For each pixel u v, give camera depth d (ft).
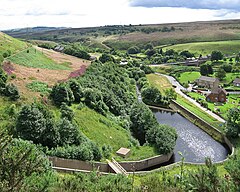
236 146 231.09
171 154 214.28
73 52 449.48
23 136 154.61
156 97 355.97
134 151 203.00
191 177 58.44
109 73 344.90
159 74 567.18
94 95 233.35
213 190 54.08
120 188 90.53
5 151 41.42
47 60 323.16
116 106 252.21
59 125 171.22
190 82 503.20
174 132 224.74
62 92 205.05
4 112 165.58
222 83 491.31
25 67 262.47
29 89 205.67
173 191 68.33
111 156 185.47
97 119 214.28
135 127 242.58
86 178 103.19
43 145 161.58
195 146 240.12
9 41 350.23
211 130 271.28
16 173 40.50
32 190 42.88
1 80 185.37
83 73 288.51
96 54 588.50
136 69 495.82
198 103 366.63
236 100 382.83
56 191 71.97
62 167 155.94
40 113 162.50
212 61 652.48
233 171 54.08
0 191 37.81
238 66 593.83
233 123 249.75
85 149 167.43
